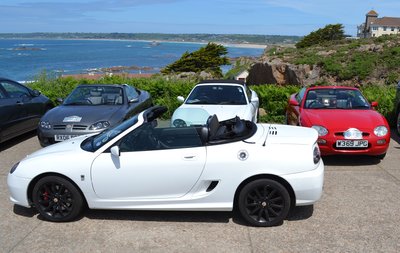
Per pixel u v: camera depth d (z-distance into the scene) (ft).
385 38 75.87
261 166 13.52
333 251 12.33
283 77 65.57
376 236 13.23
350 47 71.97
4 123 25.38
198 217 14.94
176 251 12.54
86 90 28.68
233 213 15.21
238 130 14.34
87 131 23.26
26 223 14.75
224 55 186.50
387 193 17.15
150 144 14.44
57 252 12.61
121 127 15.40
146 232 13.85
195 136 14.33
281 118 33.96
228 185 13.78
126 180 14.16
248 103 26.61
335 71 59.36
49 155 14.84
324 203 16.07
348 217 14.71
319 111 23.57
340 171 20.40
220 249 12.58
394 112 29.63
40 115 30.22
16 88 28.22
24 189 14.66
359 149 20.79
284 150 13.61
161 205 14.25
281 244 12.81
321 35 180.96
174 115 21.89
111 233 13.84
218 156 13.75
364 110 23.57
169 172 13.94
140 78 43.04
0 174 20.75
